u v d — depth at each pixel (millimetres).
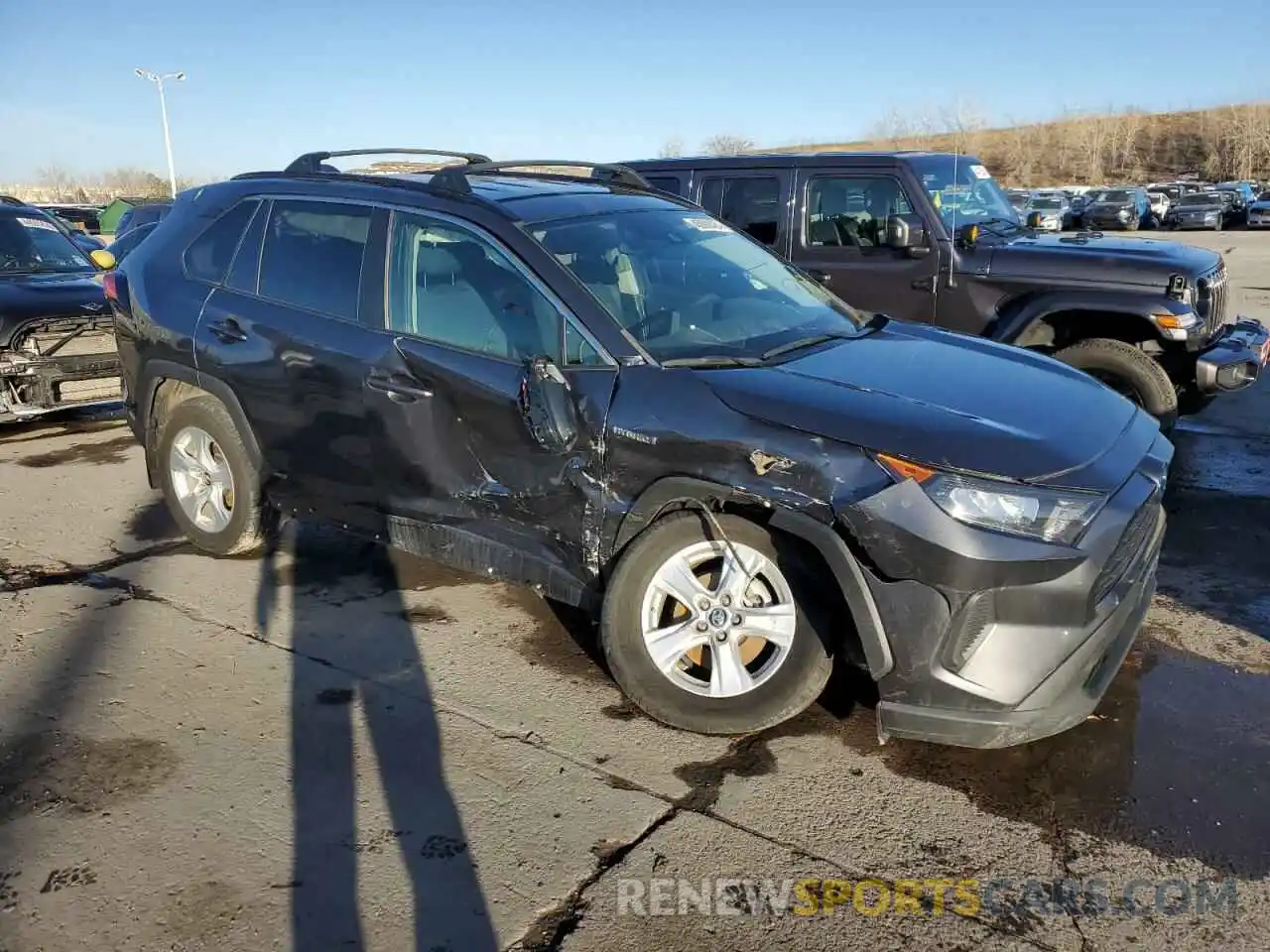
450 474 3971
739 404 3326
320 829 3002
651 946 2578
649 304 3891
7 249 8641
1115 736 3574
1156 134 90562
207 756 3371
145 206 14703
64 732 3502
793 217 7355
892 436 3105
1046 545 2973
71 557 5145
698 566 3578
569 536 3707
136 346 5102
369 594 4727
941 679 3064
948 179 7242
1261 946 2605
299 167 4953
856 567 3098
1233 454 7277
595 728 3594
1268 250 27328
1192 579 4996
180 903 2684
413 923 2631
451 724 3604
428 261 4098
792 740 3545
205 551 5195
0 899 2688
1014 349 4324
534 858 2896
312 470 4500
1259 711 3740
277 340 4457
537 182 4629
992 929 2664
